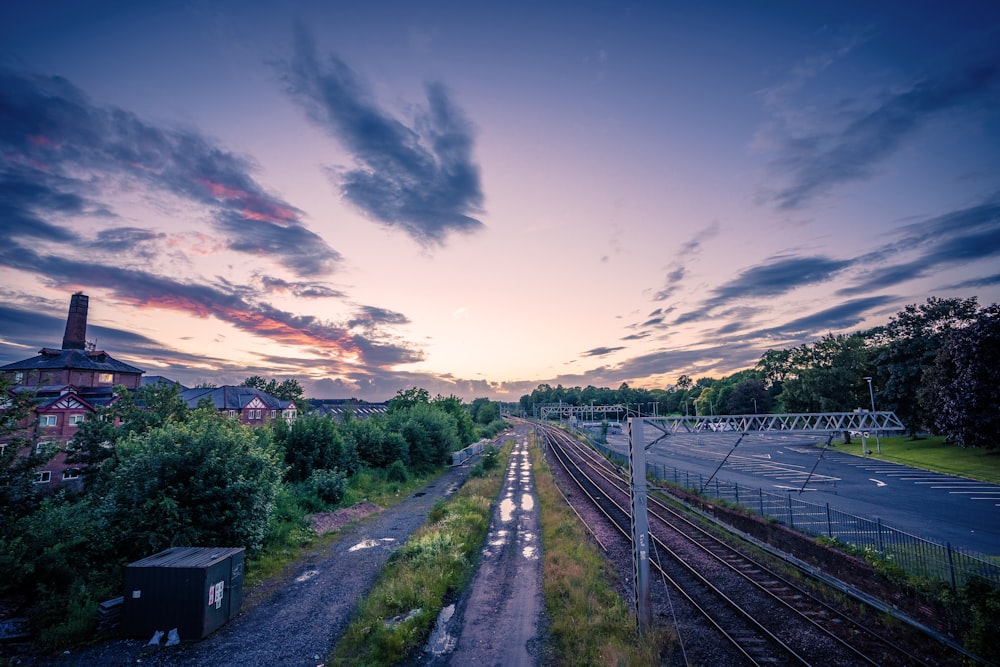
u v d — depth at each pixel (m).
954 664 11.72
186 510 17.55
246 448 20.09
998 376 38.12
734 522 25.03
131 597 13.77
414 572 18.05
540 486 38.50
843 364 65.94
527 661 12.48
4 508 15.73
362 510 29.56
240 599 15.54
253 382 93.31
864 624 13.83
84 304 62.41
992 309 39.97
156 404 27.25
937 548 15.38
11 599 14.61
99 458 24.02
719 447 66.06
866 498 30.12
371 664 12.12
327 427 35.03
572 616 14.76
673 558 20.38
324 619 14.95
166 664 12.38
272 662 12.46
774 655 12.25
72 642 13.29
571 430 105.50
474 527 25.00
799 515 24.55
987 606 11.79
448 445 53.06
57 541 15.77
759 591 16.44
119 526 16.88
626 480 41.25
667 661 12.15
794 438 73.94
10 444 16.47
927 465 42.59
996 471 38.06
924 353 53.69
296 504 27.14
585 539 22.94
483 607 15.88
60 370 55.34
